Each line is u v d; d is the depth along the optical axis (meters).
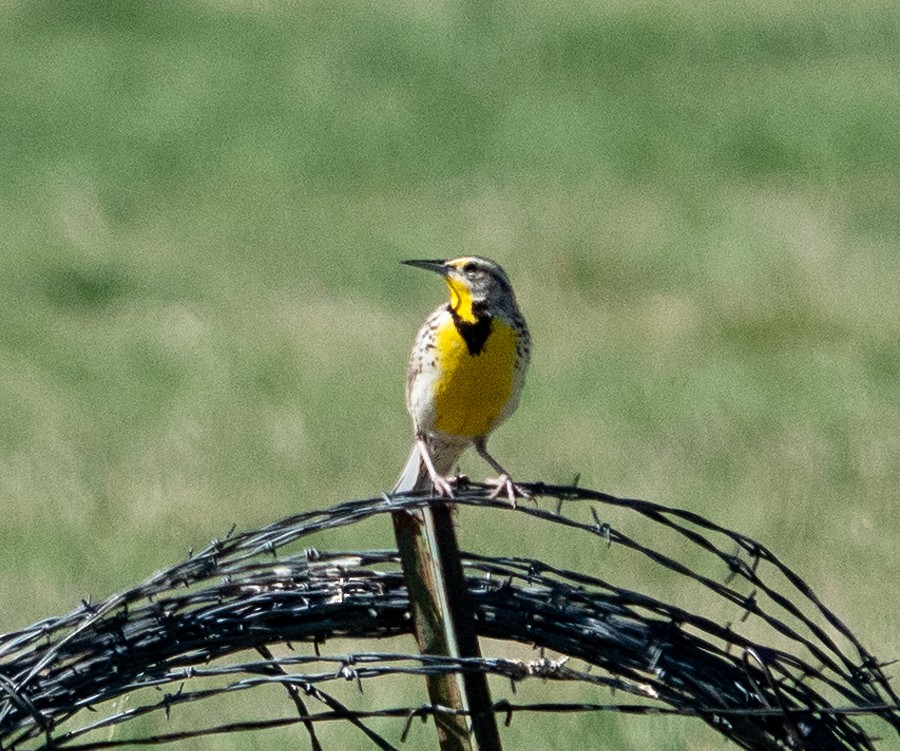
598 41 30.17
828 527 11.29
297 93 28.34
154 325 17.52
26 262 19.94
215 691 5.70
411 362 7.76
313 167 24.55
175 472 13.08
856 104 25.66
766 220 20.22
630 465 12.80
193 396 15.09
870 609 9.95
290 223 21.67
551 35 30.59
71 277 19.14
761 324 16.31
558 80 28.39
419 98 27.72
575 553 10.95
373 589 5.88
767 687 5.82
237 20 33.34
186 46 31.55
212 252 20.42
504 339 7.59
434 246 19.77
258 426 14.16
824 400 14.27
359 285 18.66
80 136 26.39
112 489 12.72
